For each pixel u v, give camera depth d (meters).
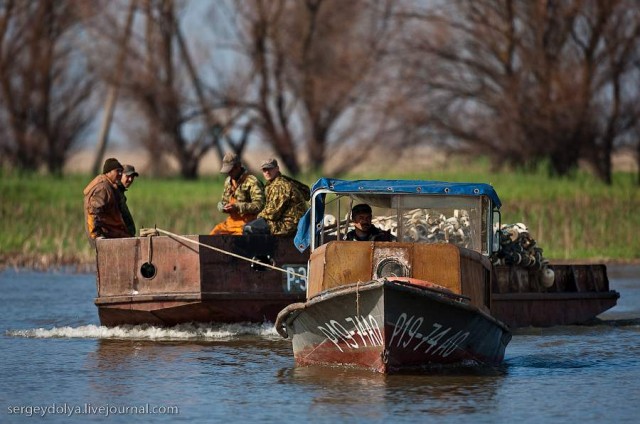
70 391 46.31
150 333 60.53
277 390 45.69
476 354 48.69
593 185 154.25
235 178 62.56
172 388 46.59
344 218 56.41
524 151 176.25
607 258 99.69
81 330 61.88
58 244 105.06
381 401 43.47
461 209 52.12
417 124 183.00
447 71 183.62
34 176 188.88
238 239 59.69
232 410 42.56
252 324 60.47
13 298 76.88
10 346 57.06
